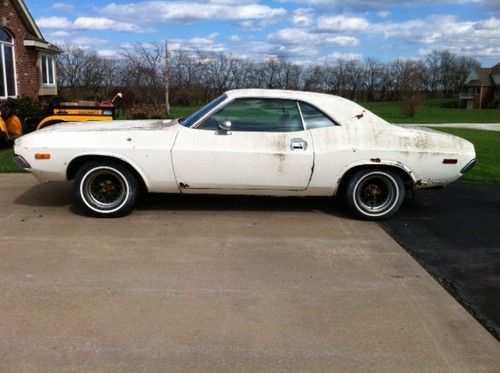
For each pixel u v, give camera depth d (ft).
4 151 35.17
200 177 18.53
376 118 19.33
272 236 17.20
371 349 10.32
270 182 18.72
